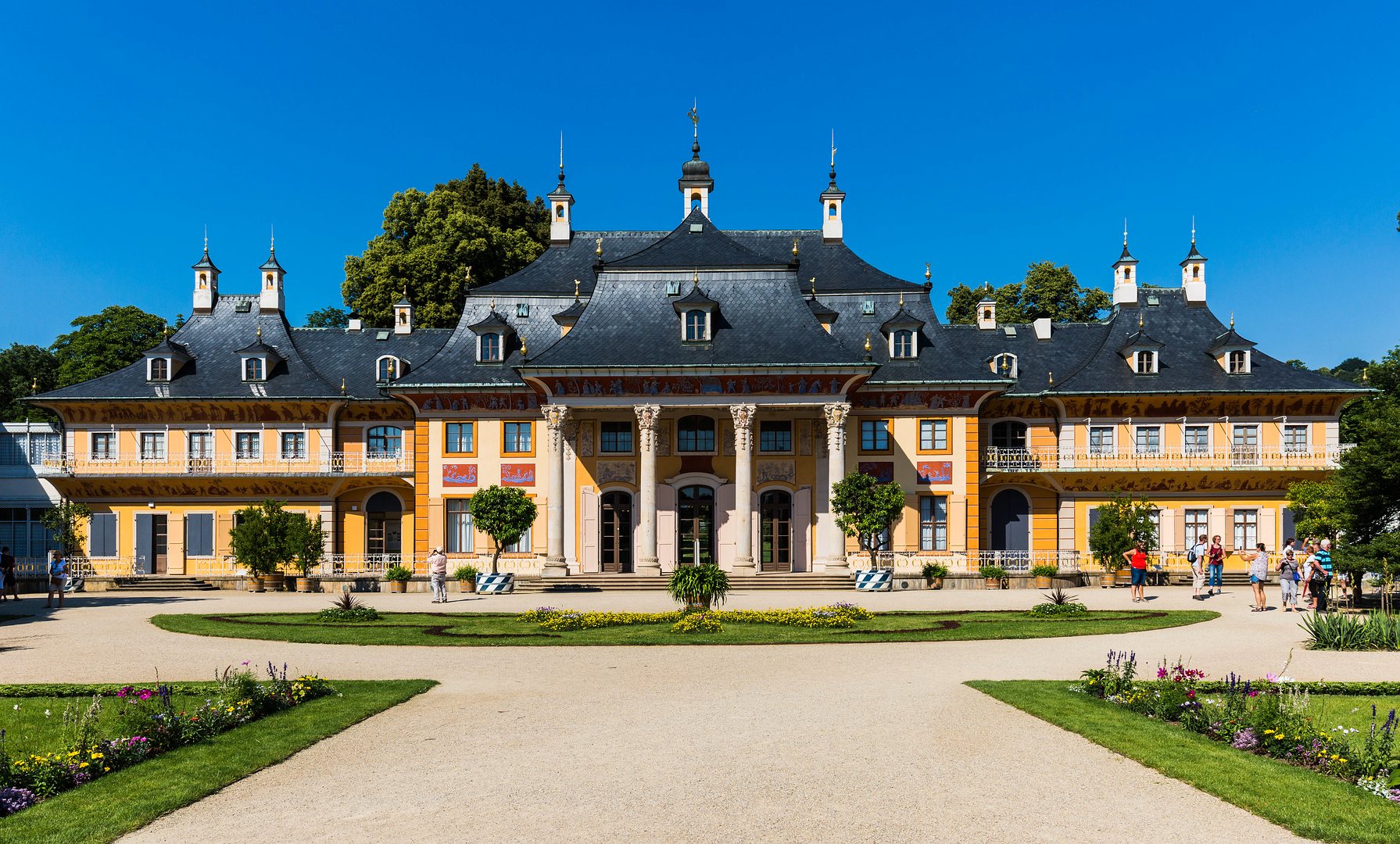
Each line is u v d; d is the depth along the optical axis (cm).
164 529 5881
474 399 5575
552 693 2050
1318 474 5606
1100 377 5788
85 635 3095
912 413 5553
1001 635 2944
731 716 1803
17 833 1198
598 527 5466
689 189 6253
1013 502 5847
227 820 1255
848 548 5478
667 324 5409
